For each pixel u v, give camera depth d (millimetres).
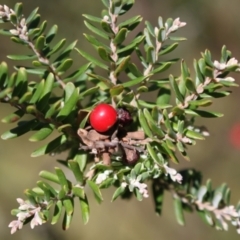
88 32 535
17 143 569
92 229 541
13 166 552
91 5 542
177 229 550
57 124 197
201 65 198
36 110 190
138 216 558
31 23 209
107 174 195
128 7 208
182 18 597
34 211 187
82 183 197
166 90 214
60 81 210
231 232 533
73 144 215
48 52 209
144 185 192
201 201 229
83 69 209
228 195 229
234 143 434
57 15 536
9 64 526
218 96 200
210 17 601
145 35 209
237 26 604
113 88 200
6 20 204
